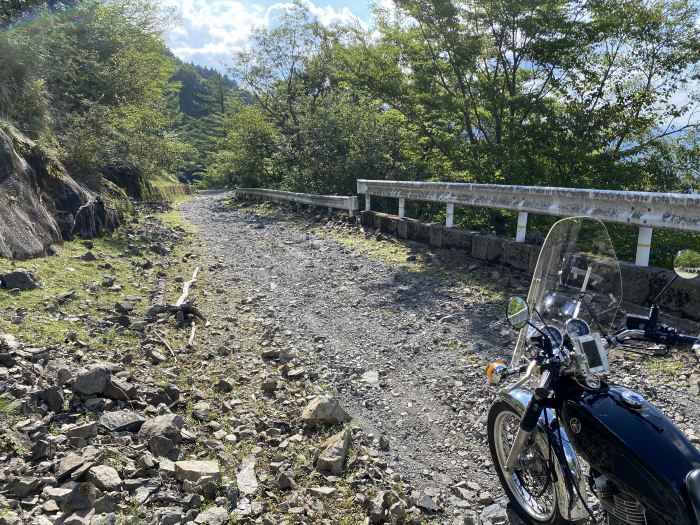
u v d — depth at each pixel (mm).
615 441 2355
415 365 5457
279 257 11016
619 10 13586
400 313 7062
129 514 2859
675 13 13758
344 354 5777
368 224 13242
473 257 9258
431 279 8508
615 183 14094
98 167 14562
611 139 14633
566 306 3084
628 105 14250
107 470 3121
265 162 33000
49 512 2738
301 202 18875
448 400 4691
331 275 9305
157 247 10594
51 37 14539
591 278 3041
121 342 5395
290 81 34500
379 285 8445
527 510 3197
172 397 4355
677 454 2205
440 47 15156
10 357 4277
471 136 16359
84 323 5676
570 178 14609
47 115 12680
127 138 17922
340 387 4996
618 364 5070
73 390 3959
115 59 18188
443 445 4062
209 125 79312
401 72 16891
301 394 4738
